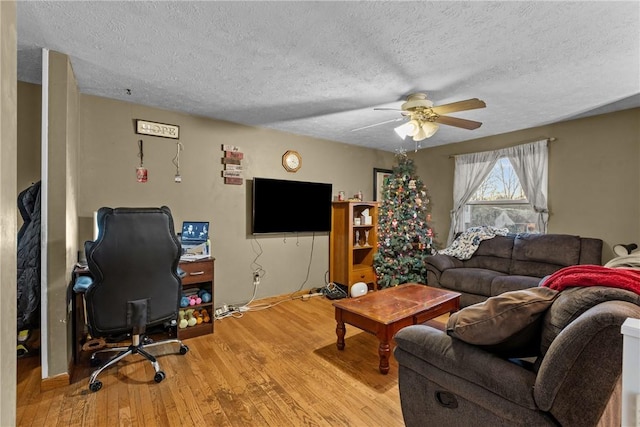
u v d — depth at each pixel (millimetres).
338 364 2383
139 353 2266
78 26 1810
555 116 3506
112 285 2004
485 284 3438
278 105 3133
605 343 952
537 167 3910
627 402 752
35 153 2596
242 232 3809
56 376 2053
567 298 1191
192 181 3439
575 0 1559
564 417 1021
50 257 2039
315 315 3471
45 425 1703
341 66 2301
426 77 2473
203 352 2574
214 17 1731
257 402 1915
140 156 3131
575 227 3656
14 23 785
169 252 2203
